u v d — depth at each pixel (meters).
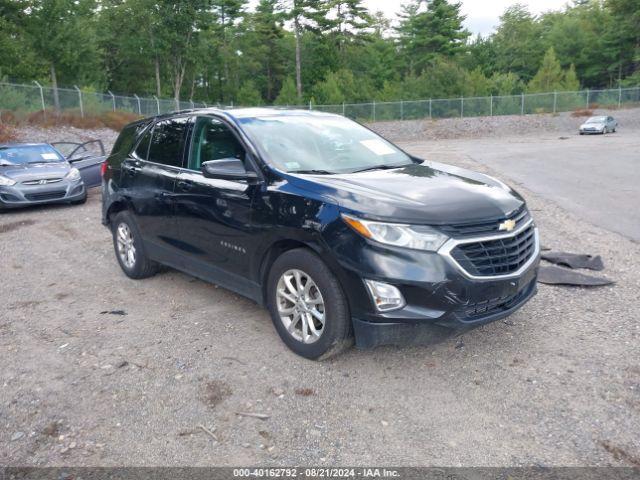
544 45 74.38
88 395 3.74
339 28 73.50
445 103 49.16
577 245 7.27
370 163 4.77
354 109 48.72
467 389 3.68
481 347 4.27
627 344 4.25
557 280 5.68
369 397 3.62
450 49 71.88
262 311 5.16
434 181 4.19
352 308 3.69
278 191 4.10
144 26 53.81
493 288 3.66
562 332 4.50
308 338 4.06
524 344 4.30
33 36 32.41
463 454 3.02
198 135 5.13
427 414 3.41
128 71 61.06
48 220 10.30
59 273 6.66
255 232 4.25
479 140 40.59
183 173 5.11
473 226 3.67
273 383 3.82
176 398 3.67
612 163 17.91
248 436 3.24
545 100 50.09
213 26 64.94
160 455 3.09
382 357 4.16
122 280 6.25
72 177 11.73
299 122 5.07
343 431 3.27
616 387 3.64
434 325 3.54
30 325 5.01
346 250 3.62
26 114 26.91
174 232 5.25
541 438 3.14
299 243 4.04
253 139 4.55
